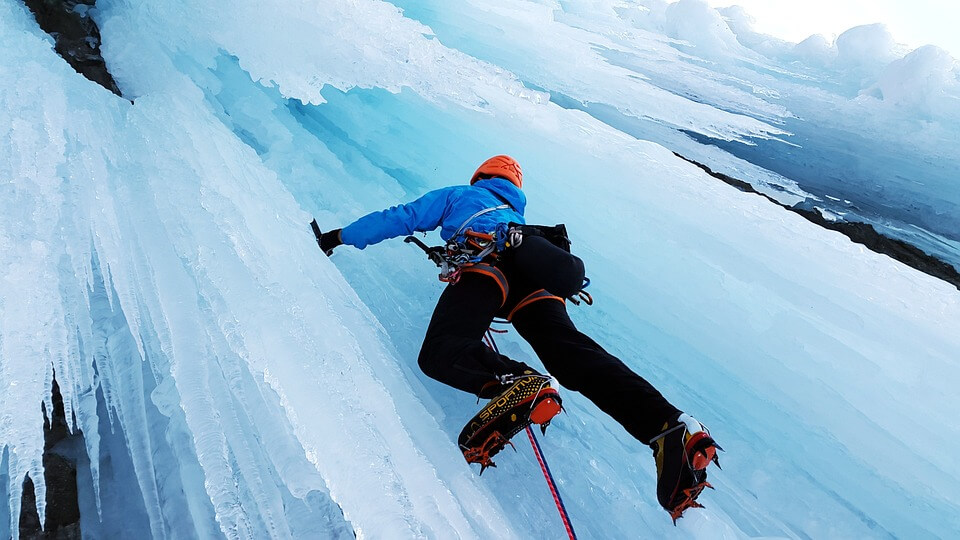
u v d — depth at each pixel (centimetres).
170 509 160
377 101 391
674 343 279
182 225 222
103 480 166
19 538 148
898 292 276
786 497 220
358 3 405
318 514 160
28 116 244
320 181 326
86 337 190
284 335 182
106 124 273
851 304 271
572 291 210
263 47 359
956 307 270
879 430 234
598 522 195
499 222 230
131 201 231
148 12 363
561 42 561
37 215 204
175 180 244
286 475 160
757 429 250
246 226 233
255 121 350
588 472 209
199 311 193
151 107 299
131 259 212
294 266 226
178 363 176
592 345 203
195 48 359
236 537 147
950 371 239
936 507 220
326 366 178
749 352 263
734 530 198
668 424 176
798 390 250
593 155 347
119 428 177
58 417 176
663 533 194
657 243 301
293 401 168
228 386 176
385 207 323
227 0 369
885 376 243
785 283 280
